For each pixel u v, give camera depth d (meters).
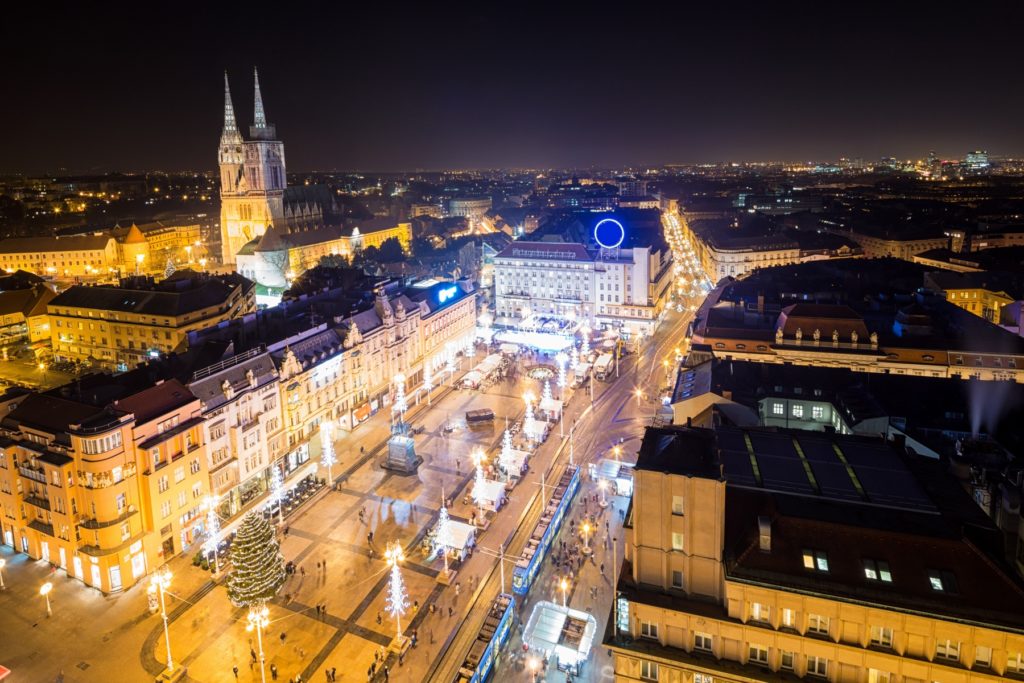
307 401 122.06
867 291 162.25
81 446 82.38
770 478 59.59
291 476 114.00
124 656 74.50
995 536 51.53
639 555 56.62
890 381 100.94
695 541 54.34
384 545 96.12
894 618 47.88
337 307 147.38
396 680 72.06
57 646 75.75
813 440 67.25
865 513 53.75
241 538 77.88
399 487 112.69
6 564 90.31
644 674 56.69
